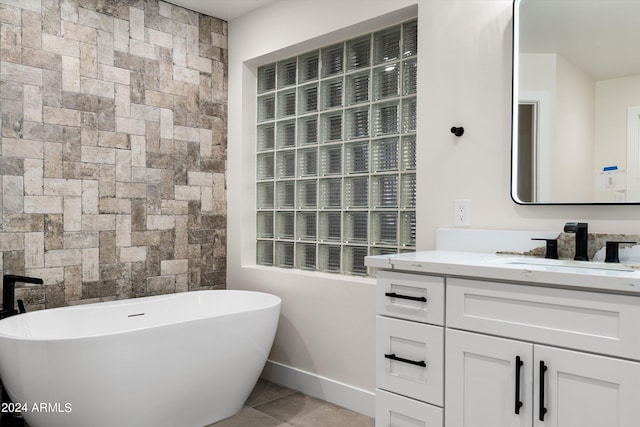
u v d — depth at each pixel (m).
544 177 2.03
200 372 2.43
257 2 3.22
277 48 3.18
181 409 2.42
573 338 1.43
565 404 1.45
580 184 1.94
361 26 2.77
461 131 2.28
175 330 2.31
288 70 3.35
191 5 3.28
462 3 2.31
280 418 2.68
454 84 2.33
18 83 2.63
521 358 1.52
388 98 2.77
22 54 2.64
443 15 2.37
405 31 2.71
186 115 3.32
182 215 3.31
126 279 3.05
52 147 2.75
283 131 3.37
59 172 2.78
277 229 3.39
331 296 2.90
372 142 2.85
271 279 3.24
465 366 1.65
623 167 1.84
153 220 3.17
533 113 2.06
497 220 2.18
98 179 2.93
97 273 2.93
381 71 2.83
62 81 2.78
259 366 2.73
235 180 3.48
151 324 2.98
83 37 2.86
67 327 2.66
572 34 1.97
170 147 3.24
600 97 1.90
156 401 2.30
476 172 2.25
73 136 2.82
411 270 1.79
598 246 1.88
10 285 2.47
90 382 2.11
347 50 2.99
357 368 2.77
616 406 1.36
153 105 3.16
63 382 2.08
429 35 2.42
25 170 2.66
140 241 3.11
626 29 1.85
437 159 2.39
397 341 1.84
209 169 3.45
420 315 1.77
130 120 3.06
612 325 1.37
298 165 3.25
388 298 1.87
